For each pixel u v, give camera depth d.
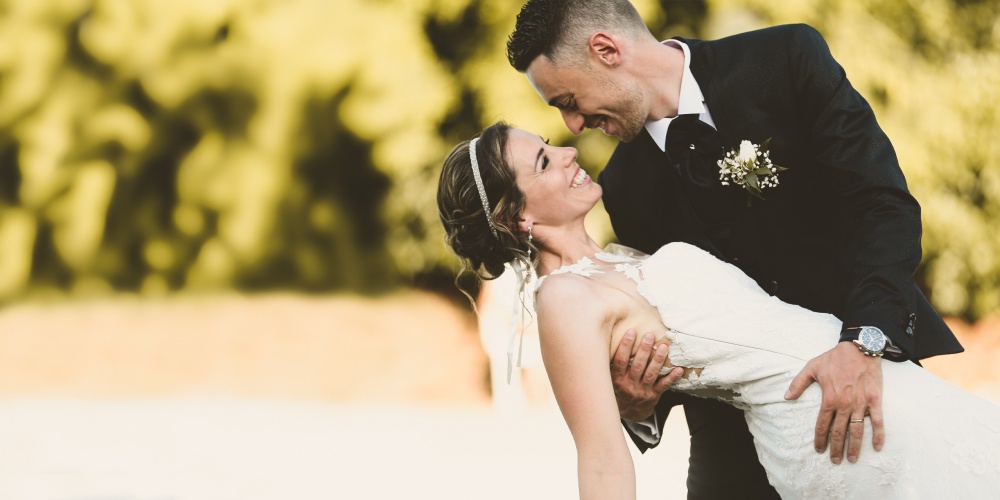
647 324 3.78
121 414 12.95
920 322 3.91
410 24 15.52
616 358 3.77
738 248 4.15
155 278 19.31
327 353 16.41
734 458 4.40
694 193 4.17
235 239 18.20
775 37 4.02
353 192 18.72
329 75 15.80
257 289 19.14
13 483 8.82
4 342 17.25
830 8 15.58
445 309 18.16
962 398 3.49
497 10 15.33
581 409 3.55
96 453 10.23
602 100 4.14
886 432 3.46
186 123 18.20
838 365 3.50
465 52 15.64
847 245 3.96
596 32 4.05
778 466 3.69
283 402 14.23
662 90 4.14
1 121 18.14
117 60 17.52
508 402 13.14
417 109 15.36
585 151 15.27
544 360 3.69
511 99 15.00
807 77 3.91
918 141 15.80
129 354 16.64
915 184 15.80
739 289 3.84
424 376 15.53
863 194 3.76
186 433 11.49
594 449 3.51
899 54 15.88
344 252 18.83
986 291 16.86
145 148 18.36
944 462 3.40
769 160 3.99
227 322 17.64
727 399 3.87
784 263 4.12
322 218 18.55
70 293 19.62
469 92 15.93
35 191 18.48
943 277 16.62
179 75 17.17
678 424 12.91
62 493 8.46
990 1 16.62
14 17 17.70
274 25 16.17
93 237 18.77
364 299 18.67
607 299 3.74
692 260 3.88
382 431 11.91
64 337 17.42
